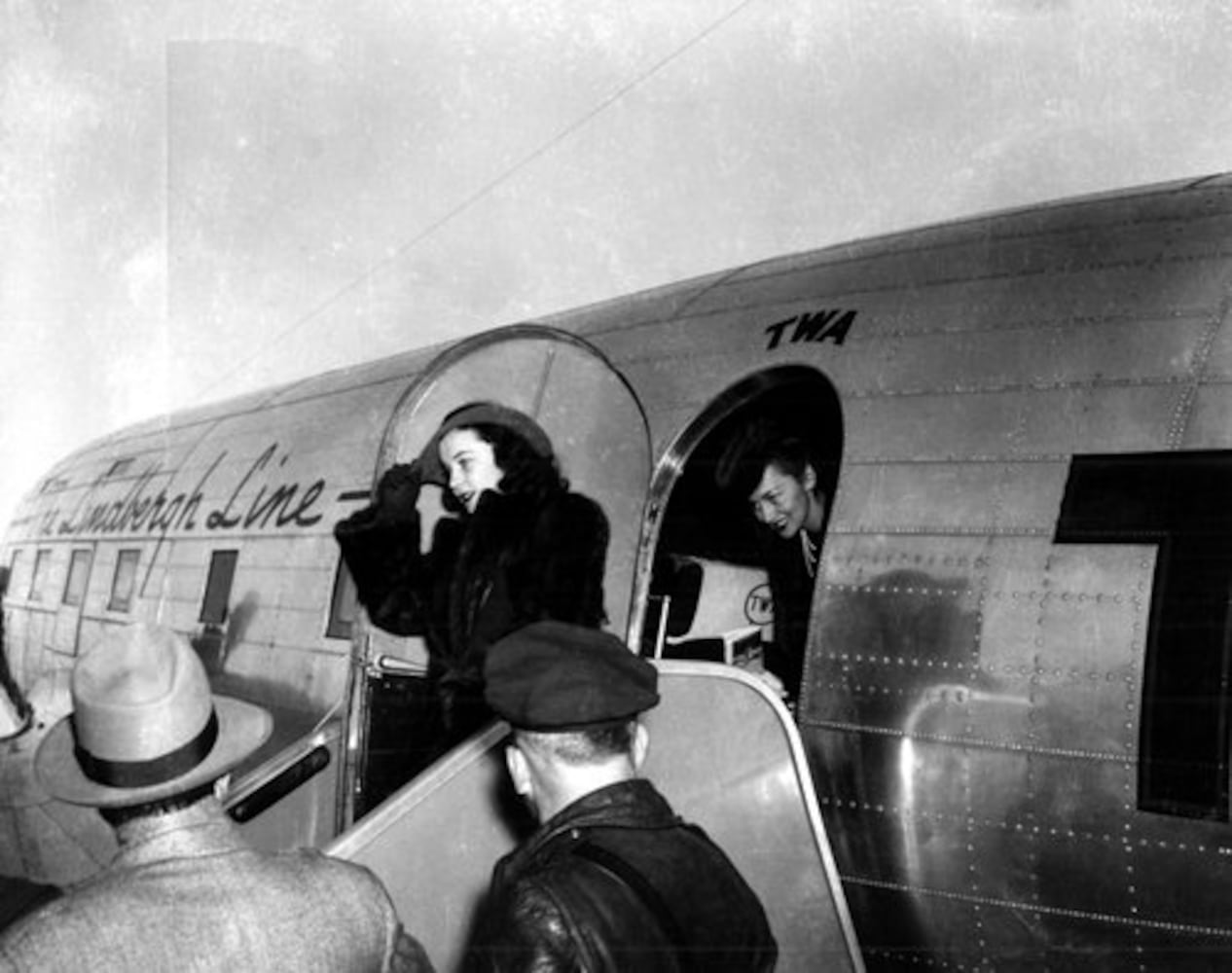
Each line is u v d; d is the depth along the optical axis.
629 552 4.70
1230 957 3.32
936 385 4.16
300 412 8.02
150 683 2.23
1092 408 3.80
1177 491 3.54
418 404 4.65
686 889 2.31
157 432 10.12
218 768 2.26
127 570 8.88
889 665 3.89
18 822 8.09
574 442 4.65
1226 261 3.86
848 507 4.15
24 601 10.80
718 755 3.71
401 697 4.91
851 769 3.93
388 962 2.35
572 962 2.18
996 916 3.69
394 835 3.41
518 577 4.58
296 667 6.57
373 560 4.67
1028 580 3.69
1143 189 4.43
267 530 7.26
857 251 5.05
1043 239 4.33
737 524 6.42
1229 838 3.27
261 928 2.16
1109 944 3.50
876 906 3.93
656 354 5.28
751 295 5.21
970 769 3.69
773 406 5.41
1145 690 3.43
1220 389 3.61
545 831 2.38
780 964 3.66
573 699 2.41
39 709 8.55
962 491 3.92
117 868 2.22
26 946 2.08
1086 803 3.49
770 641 5.90
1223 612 3.36
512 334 4.61
